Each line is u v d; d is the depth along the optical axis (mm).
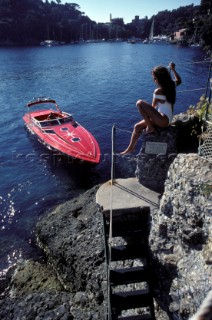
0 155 21766
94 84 47688
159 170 7348
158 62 75062
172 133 7086
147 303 6289
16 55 102750
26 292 10117
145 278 6387
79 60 84812
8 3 165750
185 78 47594
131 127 27250
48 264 11547
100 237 9930
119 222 6988
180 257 5871
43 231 12008
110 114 31297
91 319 7594
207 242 5184
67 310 8195
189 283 5055
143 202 7008
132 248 6688
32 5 183000
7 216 15328
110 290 6359
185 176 5938
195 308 4809
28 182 18344
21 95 41531
